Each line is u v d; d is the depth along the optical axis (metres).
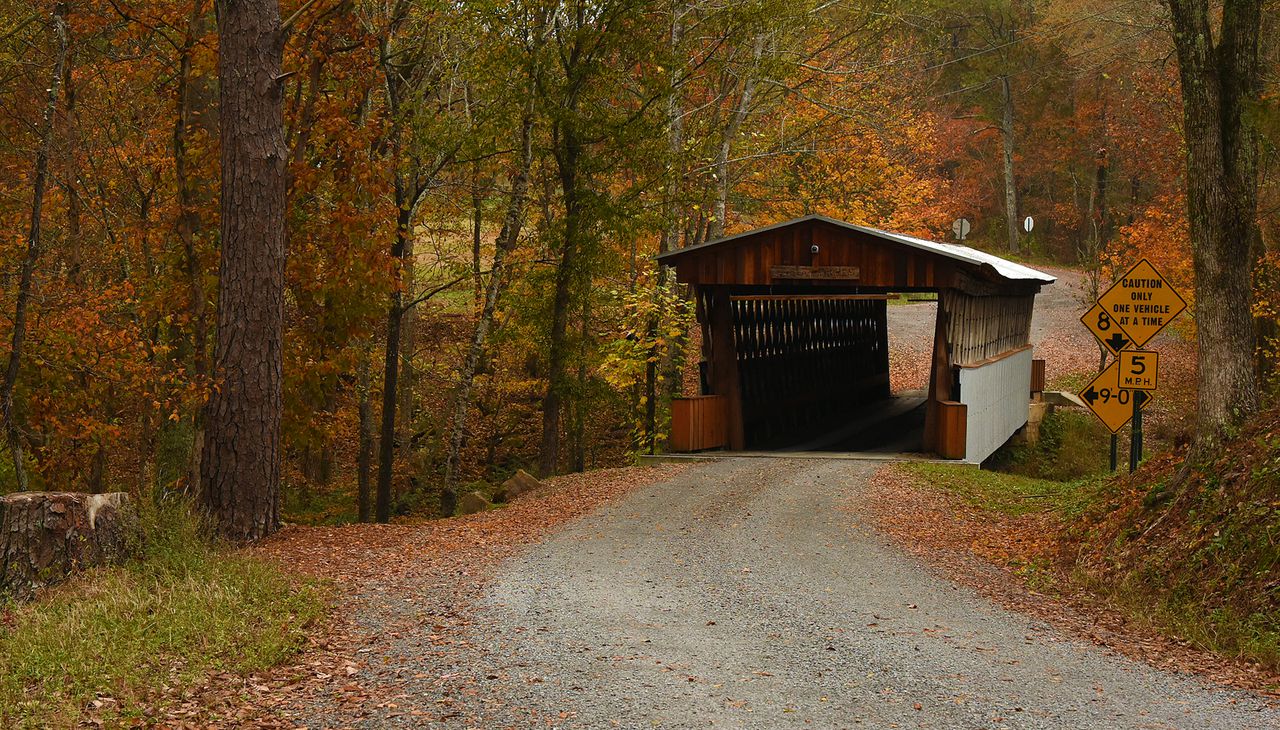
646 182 20.31
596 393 20.95
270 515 11.86
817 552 11.34
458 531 12.57
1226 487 9.72
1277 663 7.12
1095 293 30.92
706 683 6.57
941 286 18.55
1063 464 25.03
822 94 27.92
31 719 5.58
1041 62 51.56
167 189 16.52
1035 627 8.31
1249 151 11.16
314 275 15.27
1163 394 30.36
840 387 28.62
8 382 14.23
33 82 15.96
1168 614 8.50
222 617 7.66
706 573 10.19
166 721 5.70
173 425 15.90
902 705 6.16
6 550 8.62
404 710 5.97
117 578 8.65
